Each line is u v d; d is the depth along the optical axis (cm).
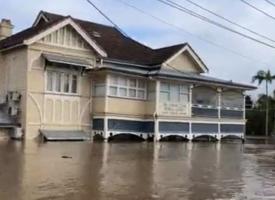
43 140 3189
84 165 1694
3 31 3772
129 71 3522
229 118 4184
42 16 3806
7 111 3341
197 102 4059
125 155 2169
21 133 3222
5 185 1197
